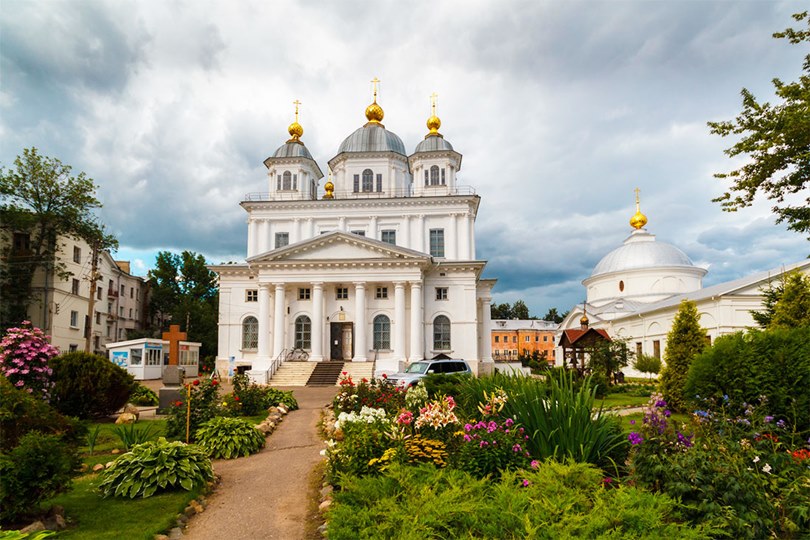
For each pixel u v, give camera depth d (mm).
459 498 6188
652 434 6949
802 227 14844
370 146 50375
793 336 11531
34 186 43562
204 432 12531
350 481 7547
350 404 18219
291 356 40375
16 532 5566
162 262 70562
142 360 42562
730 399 11266
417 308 39750
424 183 48219
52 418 9180
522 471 6703
